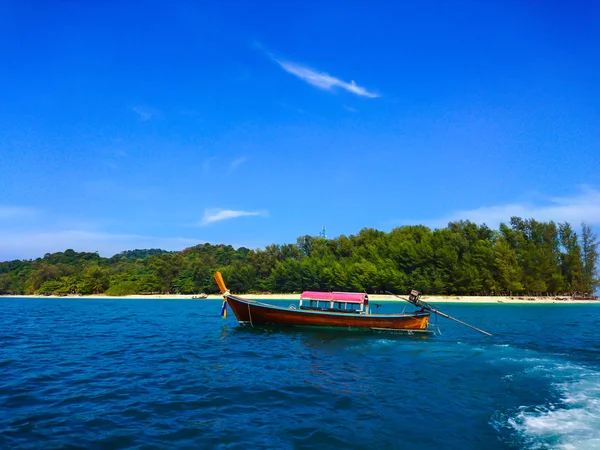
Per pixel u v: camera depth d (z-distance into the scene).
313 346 28.73
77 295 162.00
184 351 26.73
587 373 20.19
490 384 18.09
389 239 129.00
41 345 29.22
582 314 66.12
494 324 47.59
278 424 13.14
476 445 11.41
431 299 104.62
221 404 15.23
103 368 21.34
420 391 16.97
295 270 130.50
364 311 36.47
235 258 184.38
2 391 16.66
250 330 37.19
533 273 108.94
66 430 12.45
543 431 12.27
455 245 113.62
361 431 12.53
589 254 114.56
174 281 155.00
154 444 11.49
